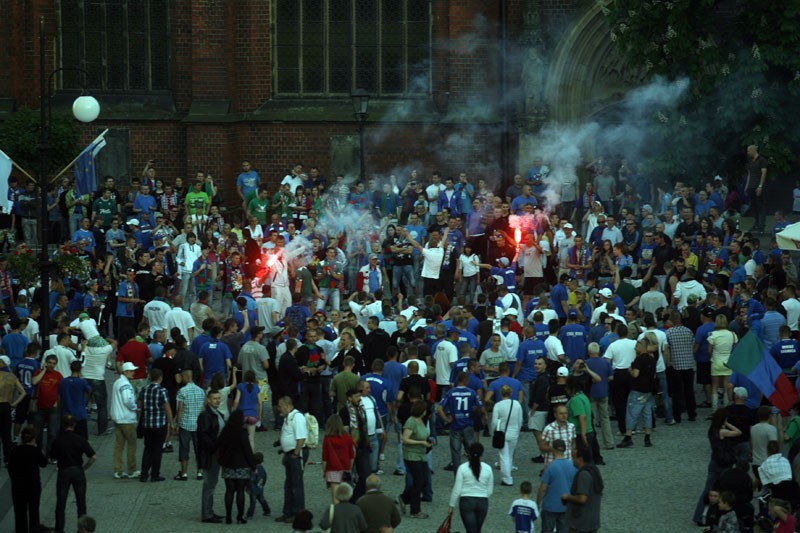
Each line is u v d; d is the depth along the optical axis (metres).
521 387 36.62
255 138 66.75
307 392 40.16
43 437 39.53
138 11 68.00
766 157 58.88
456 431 36.41
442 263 53.81
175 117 67.56
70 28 67.62
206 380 40.00
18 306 44.94
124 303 49.28
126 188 67.44
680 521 33.03
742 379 38.44
